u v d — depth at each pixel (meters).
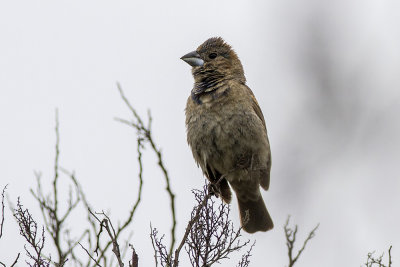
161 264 7.13
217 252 7.40
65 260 7.44
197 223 7.44
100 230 7.13
